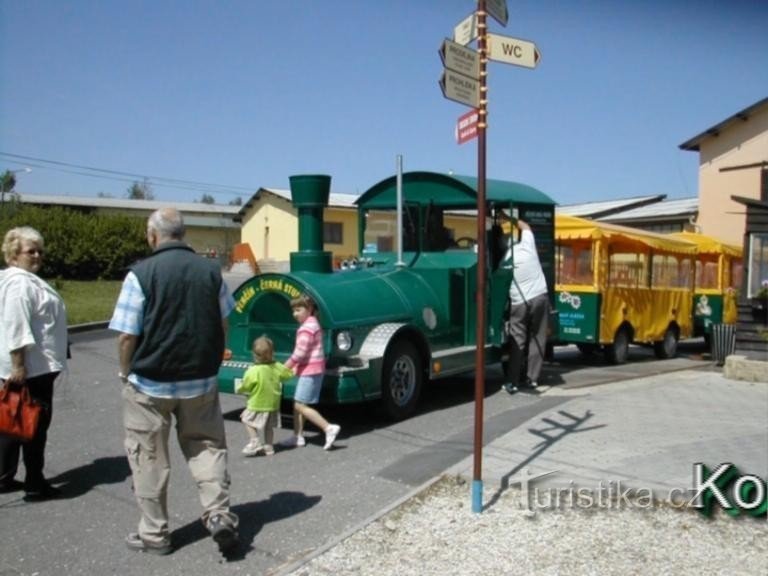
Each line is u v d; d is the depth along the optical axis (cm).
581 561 432
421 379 822
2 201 3356
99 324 1666
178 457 644
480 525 480
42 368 530
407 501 521
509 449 644
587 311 1259
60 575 414
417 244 947
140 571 420
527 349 967
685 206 2873
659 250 1429
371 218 1005
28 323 517
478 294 496
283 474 598
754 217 1103
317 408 850
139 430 433
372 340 762
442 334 870
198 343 433
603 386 978
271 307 771
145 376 427
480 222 491
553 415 779
